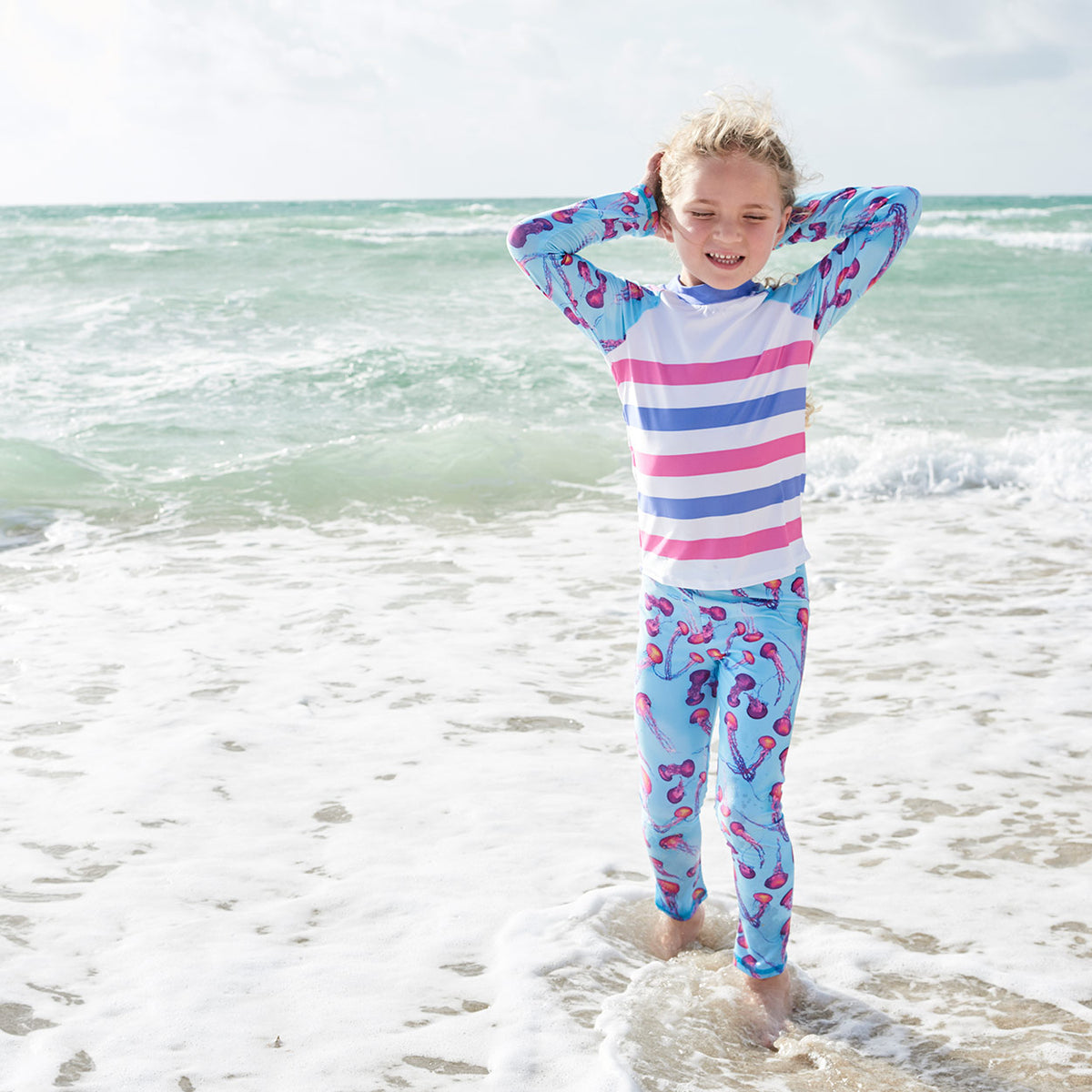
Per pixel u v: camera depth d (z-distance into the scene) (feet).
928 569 18.57
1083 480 23.72
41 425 29.22
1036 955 7.92
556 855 9.43
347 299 52.54
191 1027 6.94
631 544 20.57
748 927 7.29
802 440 7.06
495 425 28.78
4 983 7.41
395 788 10.80
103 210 253.44
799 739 12.05
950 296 59.52
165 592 17.56
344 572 18.78
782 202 6.97
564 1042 6.82
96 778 10.97
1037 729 12.13
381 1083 6.39
